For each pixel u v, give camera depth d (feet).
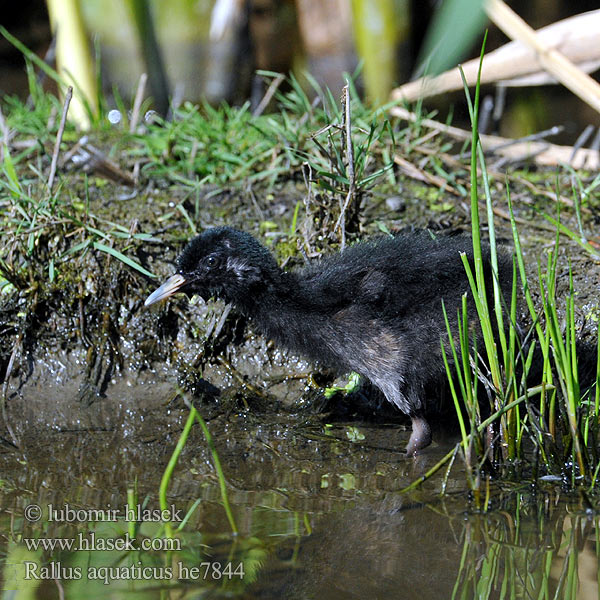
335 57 54.08
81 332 31.35
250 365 31.17
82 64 44.68
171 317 31.78
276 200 36.32
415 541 20.58
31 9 68.80
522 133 53.93
